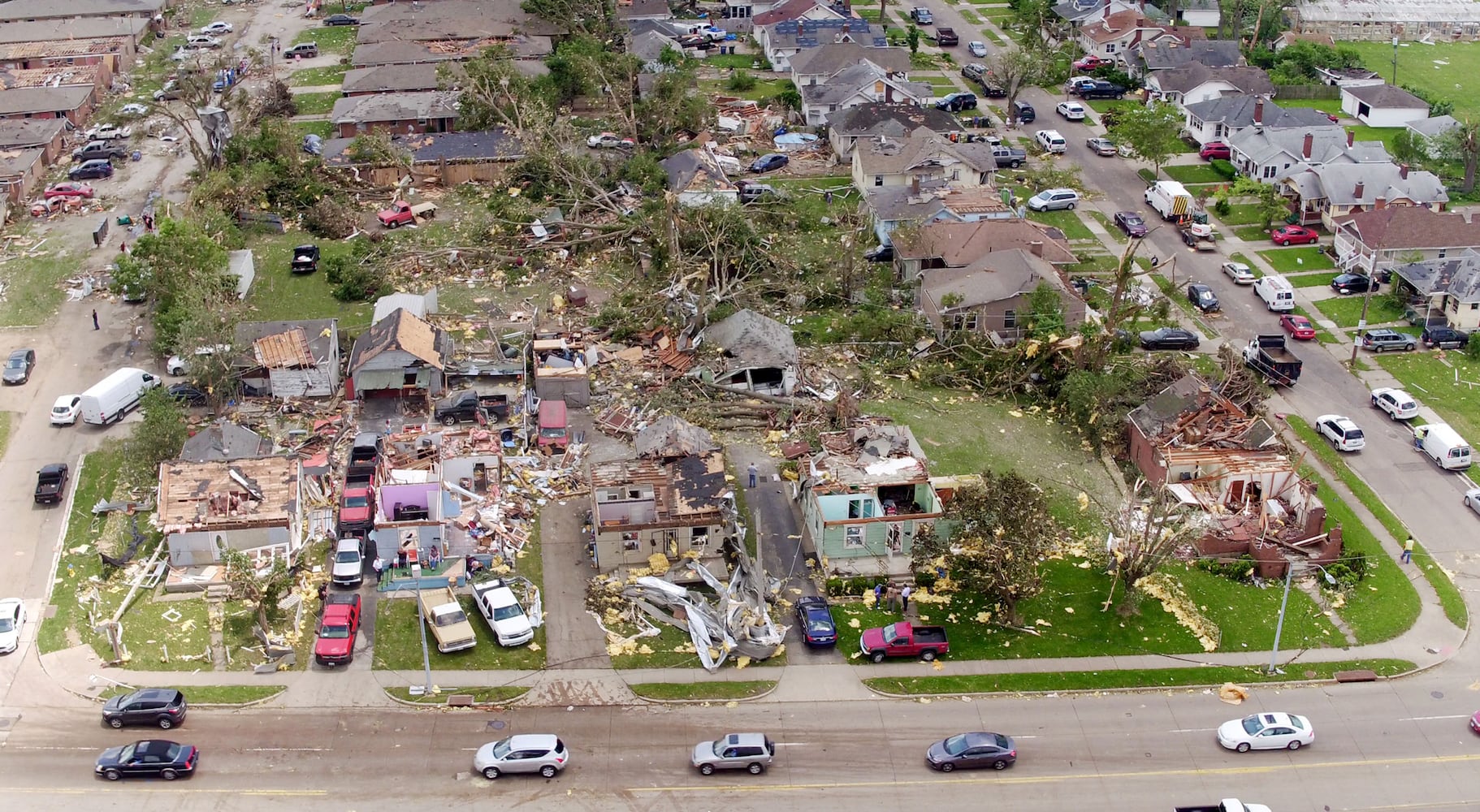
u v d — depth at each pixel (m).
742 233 108.62
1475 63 170.12
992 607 73.94
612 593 74.12
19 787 61.34
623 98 141.25
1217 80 148.75
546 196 122.12
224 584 74.44
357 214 122.12
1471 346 100.31
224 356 90.69
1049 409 93.06
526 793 61.84
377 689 67.69
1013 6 186.25
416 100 141.88
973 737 63.44
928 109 139.12
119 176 133.50
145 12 175.25
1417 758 64.50
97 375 96.56
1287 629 72.94
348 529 77.38
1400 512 83.00
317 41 175.62
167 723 64.62
